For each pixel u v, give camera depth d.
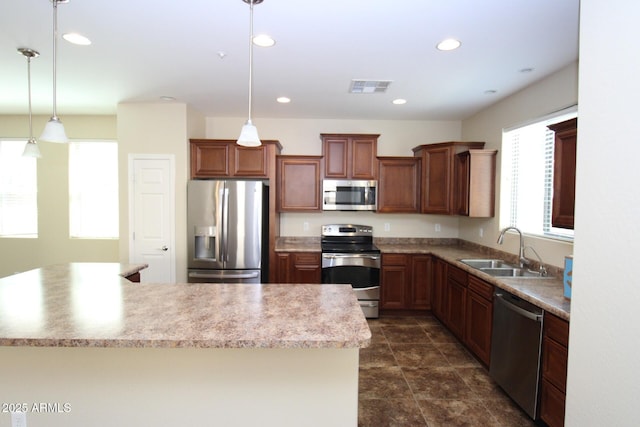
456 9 1.90
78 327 1.36
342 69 2.82
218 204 3.82
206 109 4.16
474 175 3.69
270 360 1.57
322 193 4.30
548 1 1.80
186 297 1.82
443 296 3.72
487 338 2.72
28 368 1.54
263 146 4.08
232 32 2.19
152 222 3.94
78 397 1.55
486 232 3.87
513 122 3.41
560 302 1.98
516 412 2.25
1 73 2.97
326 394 1.58
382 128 4.63
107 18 2.03
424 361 2.98
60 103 3.97
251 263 3.85
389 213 4.48
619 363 0.98
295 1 1.83
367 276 4.03
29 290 1.94
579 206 1.14
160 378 1.55
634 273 0.94
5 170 4.78
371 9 1.91
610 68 1.02
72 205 4.76
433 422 2.14
